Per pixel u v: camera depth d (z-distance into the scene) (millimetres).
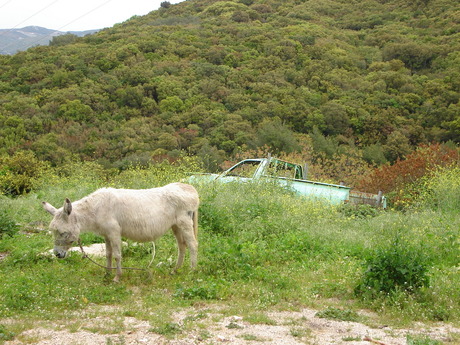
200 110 40125
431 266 7438
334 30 74500
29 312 5367
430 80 47375
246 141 34781
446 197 13172
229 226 9930
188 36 63000
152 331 4789
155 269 7379
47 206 6777
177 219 7207
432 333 4898
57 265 7473
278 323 5168
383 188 17203
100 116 38969
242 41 62438
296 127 40125
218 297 6043
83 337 4645
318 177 25359
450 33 63562
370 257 6348
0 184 18656
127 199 6871
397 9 81875
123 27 80062
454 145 32344
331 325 5133
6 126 34188
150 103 42156
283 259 8023
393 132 37438
